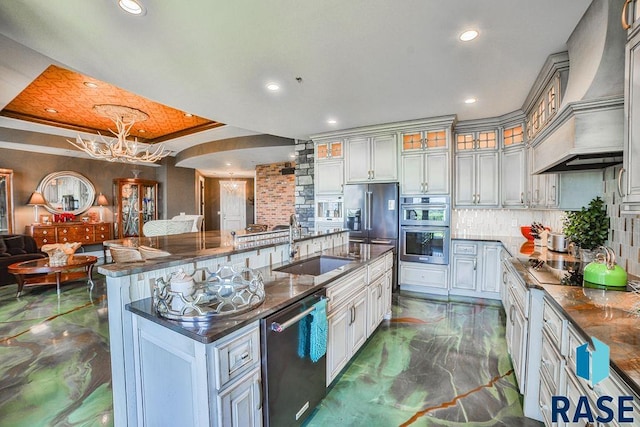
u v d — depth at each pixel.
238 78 2.79
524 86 2.98
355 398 2.01
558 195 2.66
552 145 2.07
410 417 1.83
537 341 1.76
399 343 2.78
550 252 2.82
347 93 3.16
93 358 2.49
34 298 4.04
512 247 3.13
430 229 4.15
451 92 3.15
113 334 1.46
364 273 2.54
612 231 2.23
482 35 2.11
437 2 1.77
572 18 1.92
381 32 2.07
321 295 1.81
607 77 1.63
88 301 3.90
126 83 2.89
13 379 2.20
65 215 6.53
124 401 1.47
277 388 1.47
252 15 1.88
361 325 2.49
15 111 4.79
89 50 2.28
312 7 1.81
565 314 1.30
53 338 2.84
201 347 1.15
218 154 6.68
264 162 7.79
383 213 4.36
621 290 1.61
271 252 2.32
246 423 1.31
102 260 6.99
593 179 2.49
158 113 4.90
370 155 4.50
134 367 1.48
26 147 5.86
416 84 2.94
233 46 2.24
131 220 7.46
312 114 3.88
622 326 1.13
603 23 1.67
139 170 7.87
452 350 2.65
